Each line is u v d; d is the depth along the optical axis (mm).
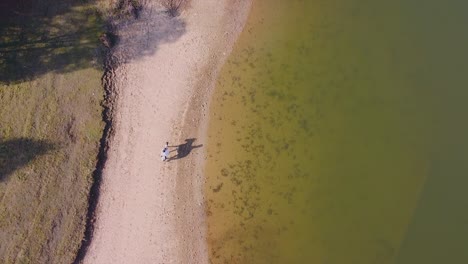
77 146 31672
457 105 35625
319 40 36250
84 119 32188
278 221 32625
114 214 31344
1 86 31625
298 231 32562
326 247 32406
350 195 33438
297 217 32781
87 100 32500
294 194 33156
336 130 34562
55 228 30266
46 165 31031
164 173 32438
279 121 34344
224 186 32906
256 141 33844
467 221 33031
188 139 33344
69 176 31141
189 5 35812
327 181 33594
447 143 34719
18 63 32125
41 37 32844
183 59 34750
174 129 33344
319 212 33000
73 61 32938
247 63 35312
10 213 30047
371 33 36688
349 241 32562
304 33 36312
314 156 33938
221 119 34062
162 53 34594
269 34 36094
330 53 36031
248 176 33188
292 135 34188
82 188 31094
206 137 33594
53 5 33469
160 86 34000
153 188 32125
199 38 35344
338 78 35562
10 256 29438
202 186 32750
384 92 35562
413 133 34812
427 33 37031
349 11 37031
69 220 30516
